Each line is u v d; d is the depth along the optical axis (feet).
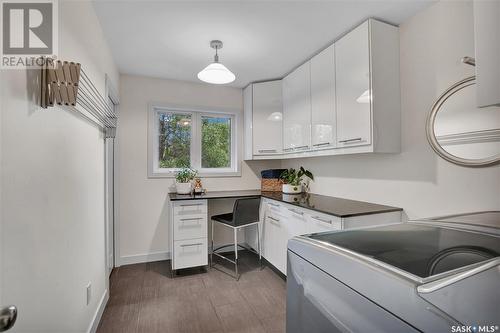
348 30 6.97
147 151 10.44
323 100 7.80
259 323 6.30
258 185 12.20
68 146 4.37
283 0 5.70
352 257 2.36
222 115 12.01
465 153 5.16
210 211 11.32
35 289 3.22
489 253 2.45
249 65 9.27
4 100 2.61
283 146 10.21
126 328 6.09
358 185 7.95
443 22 5.64
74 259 4.61
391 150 6.44
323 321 2.59
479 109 4.96
